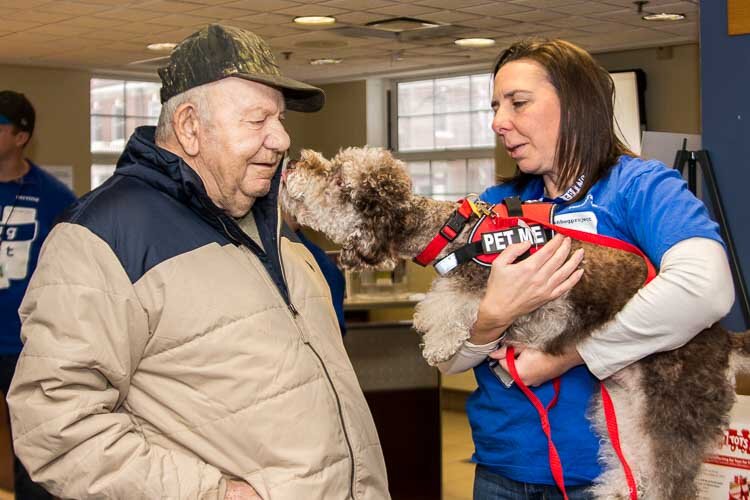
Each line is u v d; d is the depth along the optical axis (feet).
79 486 5.44
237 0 24.70
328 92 44.86
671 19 28.37
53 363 5.44
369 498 6.33
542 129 7.10
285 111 6.89
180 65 6.18
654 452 6.96
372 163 8.06
